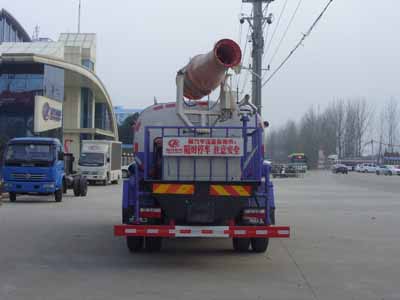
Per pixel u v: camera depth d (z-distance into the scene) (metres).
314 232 14.09
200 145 9.05
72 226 14.54
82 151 40.59
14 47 53.22
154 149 9.60
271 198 9.70
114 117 65.69
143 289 7.52
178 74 9.91
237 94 10.18
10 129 45.62
